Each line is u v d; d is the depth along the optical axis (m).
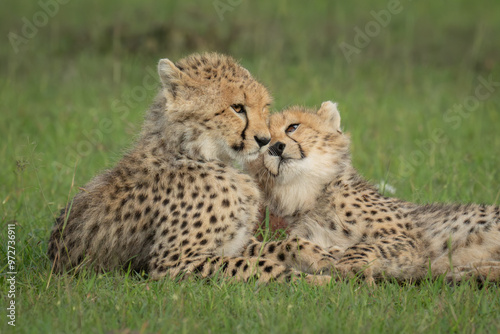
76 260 9.52
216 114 9.59
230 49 26.86
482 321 7.26
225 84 9.63
